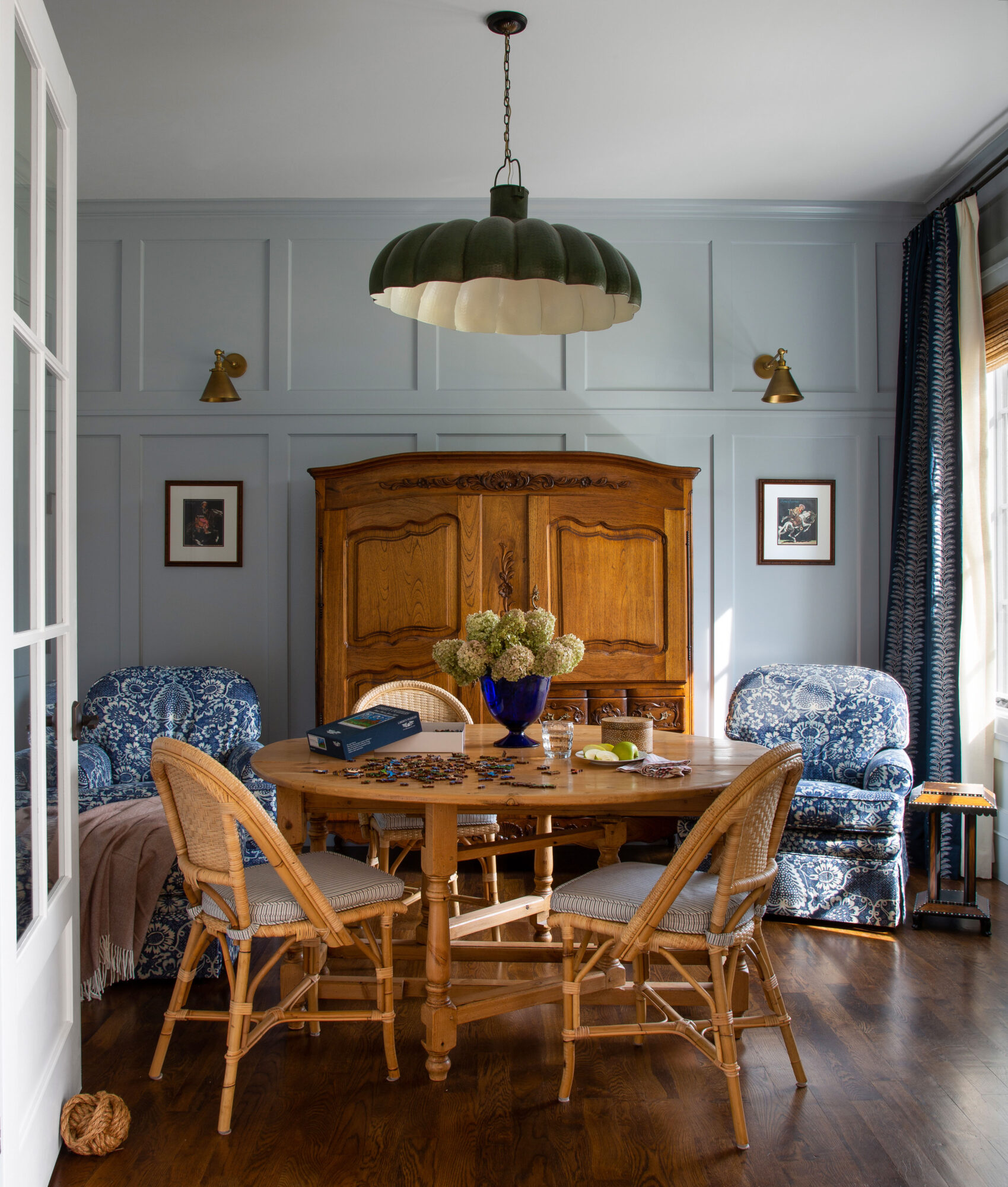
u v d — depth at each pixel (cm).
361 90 351
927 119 375
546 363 462
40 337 195
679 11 302
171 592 455
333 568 405
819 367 466
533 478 407
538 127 381
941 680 407
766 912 353
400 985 250
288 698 456
